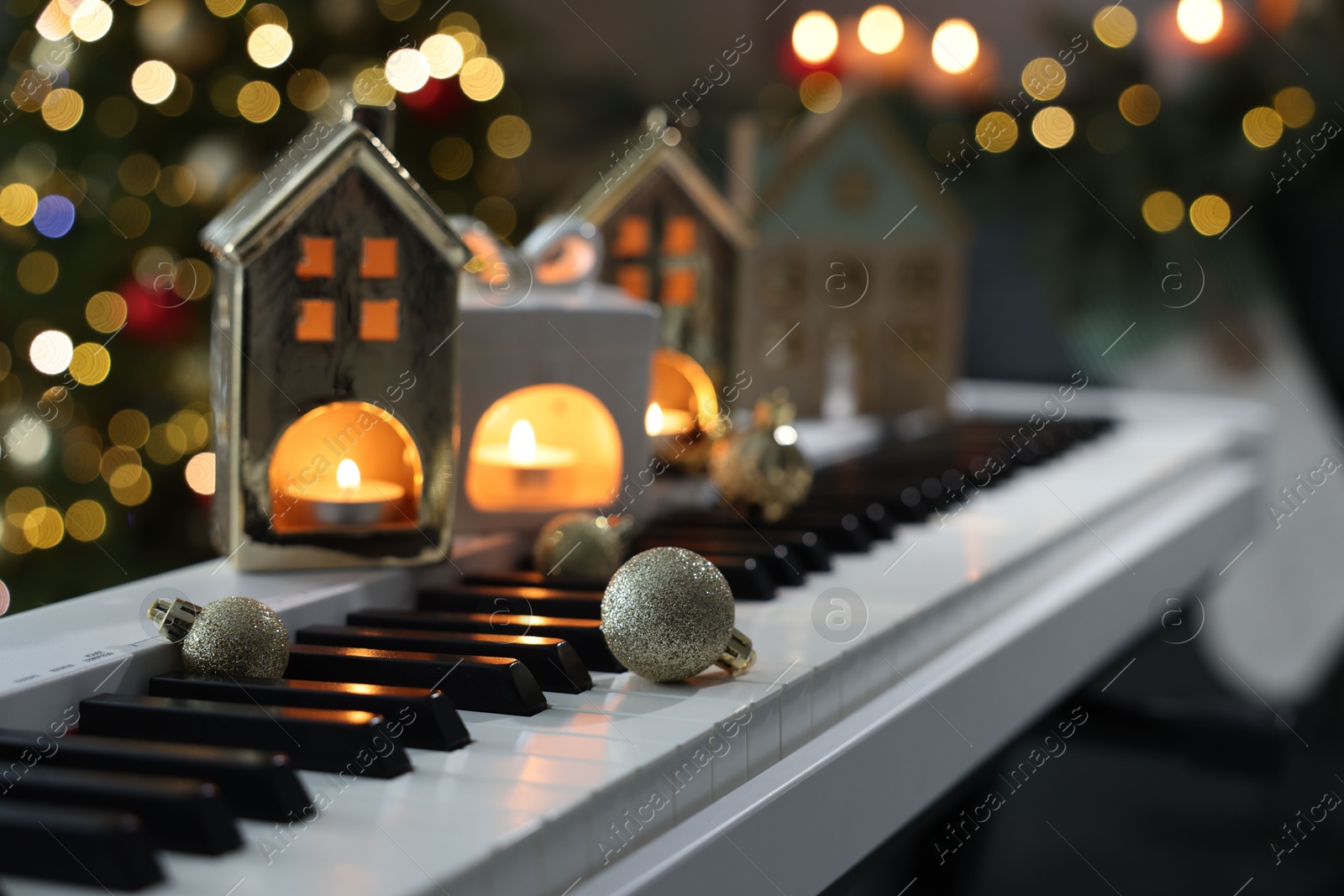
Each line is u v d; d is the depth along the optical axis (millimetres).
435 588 898
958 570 967
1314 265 2078
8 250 1272
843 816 809
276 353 871
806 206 1360
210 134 1369
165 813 687
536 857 703
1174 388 2074
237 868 682
